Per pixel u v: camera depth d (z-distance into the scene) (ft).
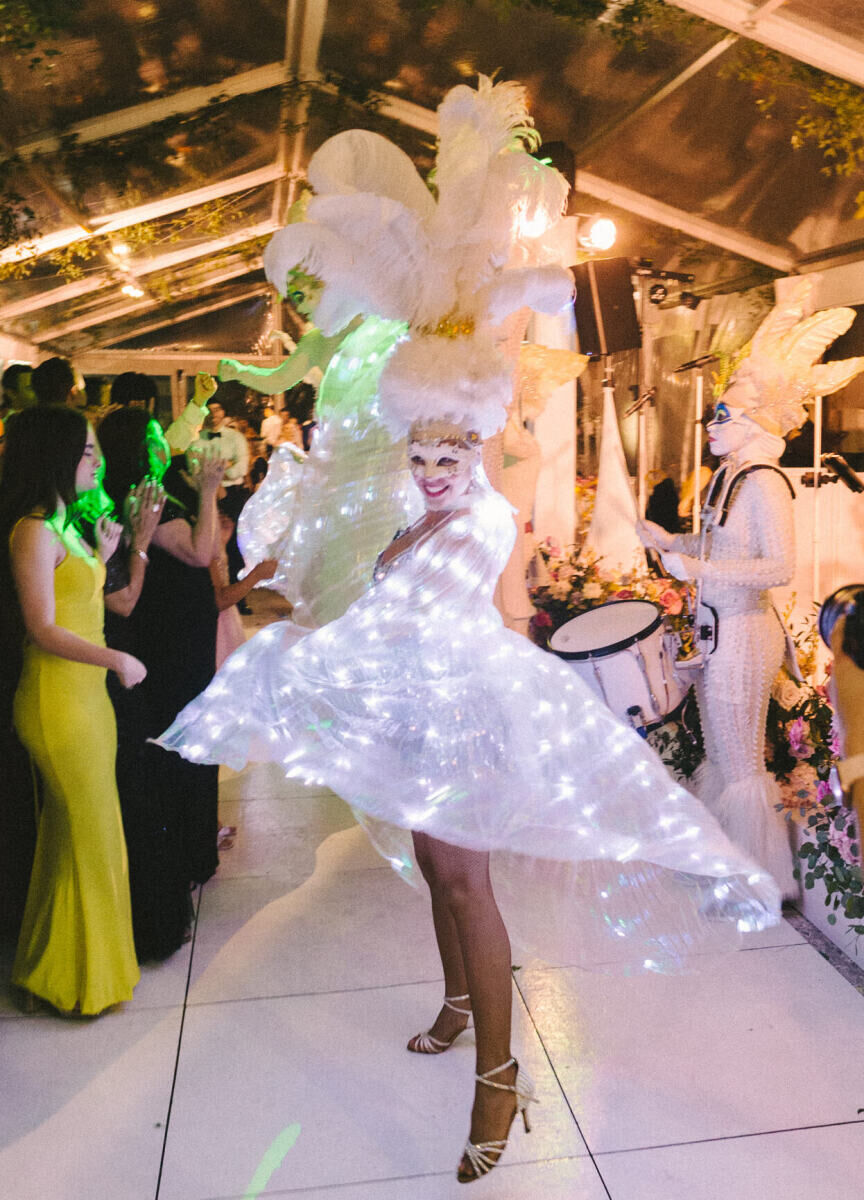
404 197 8.49
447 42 20.43
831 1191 7.97
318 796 16.99
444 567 8.17
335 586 9.89
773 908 8.75
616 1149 8.48
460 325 8.35
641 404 20.26
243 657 9.21
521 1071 9.47
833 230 21.66
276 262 8.07
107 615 11.60
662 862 8.20
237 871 14.05
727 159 20.74
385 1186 8.20
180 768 13.12
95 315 43.11
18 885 12.00
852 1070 9.38
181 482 13.43
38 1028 10.43
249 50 22.13
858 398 20.25
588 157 22.61
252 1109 9.14
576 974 11.11
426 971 11.34
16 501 9.89
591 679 13.41
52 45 19.08
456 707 8.06
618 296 20.33
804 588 18.84
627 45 17.93
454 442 8.17
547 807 7.99
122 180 26.40
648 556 19.48
